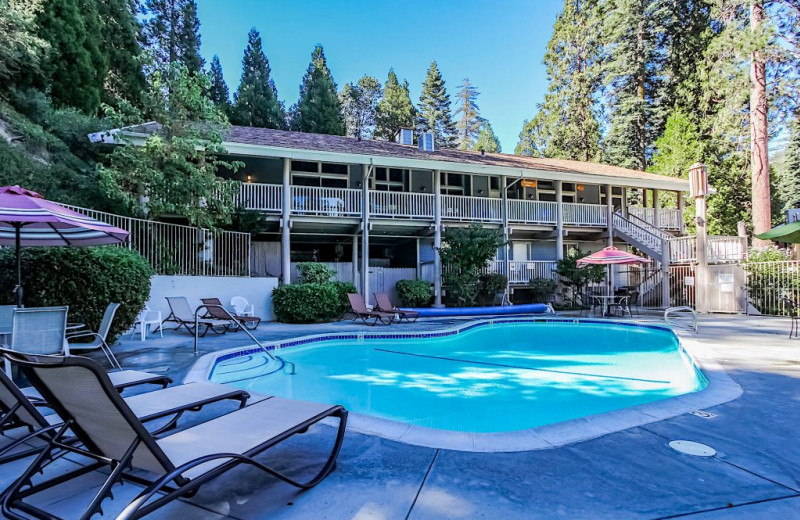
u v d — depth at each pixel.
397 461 2.56
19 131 11.46
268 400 2.84
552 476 2.35
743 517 1.96
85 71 15.45
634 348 9.05
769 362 5.60
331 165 16.62
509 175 16.59
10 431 2.86
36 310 4.30
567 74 36.78
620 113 32.09
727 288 13.70
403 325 11.31
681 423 3.21
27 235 5.45
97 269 6.27
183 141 10.50
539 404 5.03
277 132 16.38
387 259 19.80
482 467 2.47
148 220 10.27
